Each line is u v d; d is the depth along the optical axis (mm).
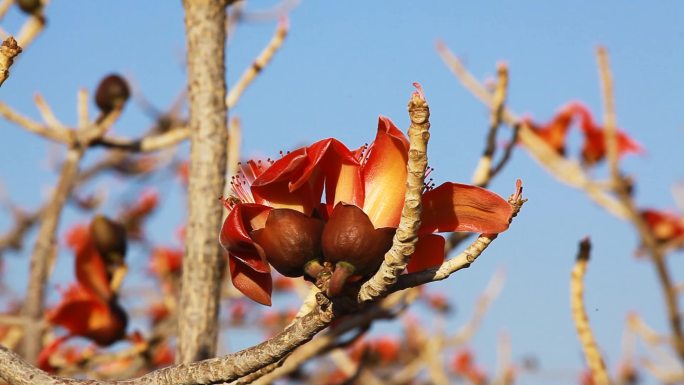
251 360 932
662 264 1614
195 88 1326
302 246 936
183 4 1354
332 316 921
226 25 1355
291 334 925
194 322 1260
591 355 1229
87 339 1675
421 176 883
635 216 1644
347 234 919
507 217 924
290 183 948
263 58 1497
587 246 1248
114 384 949
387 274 903
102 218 1706
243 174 1027
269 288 952
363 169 949
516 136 1412
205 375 941
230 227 938
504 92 1391
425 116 877
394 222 935
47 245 1780
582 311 1236
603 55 1674
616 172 1665
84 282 1685
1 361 960
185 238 1290
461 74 1539
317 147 940
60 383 954
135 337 1644
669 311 1620
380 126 946
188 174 1311
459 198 931
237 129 1469
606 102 1654
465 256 925
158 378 949
